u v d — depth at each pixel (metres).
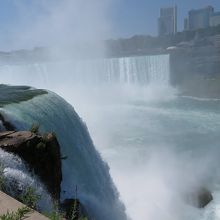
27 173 9.78
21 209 4.89
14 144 10.07
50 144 10.89
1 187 7.09
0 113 12.66
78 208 11.08
